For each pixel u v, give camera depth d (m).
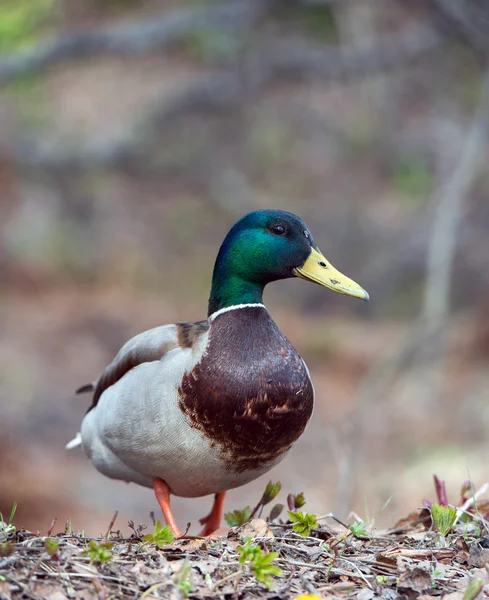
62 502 12.57
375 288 21.38
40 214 23.47
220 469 5.37
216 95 22.27
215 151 24.41
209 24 16.84
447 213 15.41
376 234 23.11
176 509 12.35
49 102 24.30
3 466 13.55
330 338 19.03
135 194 24.25
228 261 5.61
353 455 11.85
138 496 12.84
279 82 21.05
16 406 15.40
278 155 25.17
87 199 23.97
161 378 5.33
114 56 22.14
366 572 4.76
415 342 14.93
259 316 5.51
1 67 15.80
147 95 23.98
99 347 18.97
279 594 4.43
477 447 13.50
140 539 4.99
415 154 24.38
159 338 5.60
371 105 25.17
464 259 20.16
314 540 5.11
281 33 20.75
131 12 21.34
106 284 22.64
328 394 16.33
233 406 5.23
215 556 4.80
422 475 12.42
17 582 4.24
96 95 24.36
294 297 21.89
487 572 4.82
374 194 24.55
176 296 22.48
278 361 5.35
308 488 12.59
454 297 19.83
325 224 23.83
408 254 21.52
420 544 5.26
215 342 5.35
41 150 23.00
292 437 5.43
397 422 14.38
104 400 5.68
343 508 9.01
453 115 23.59
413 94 24.56
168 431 5.27
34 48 16.00
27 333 18.91
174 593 4.28
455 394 15.27
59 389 16.42
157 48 18.14
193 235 24.02
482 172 20.53
